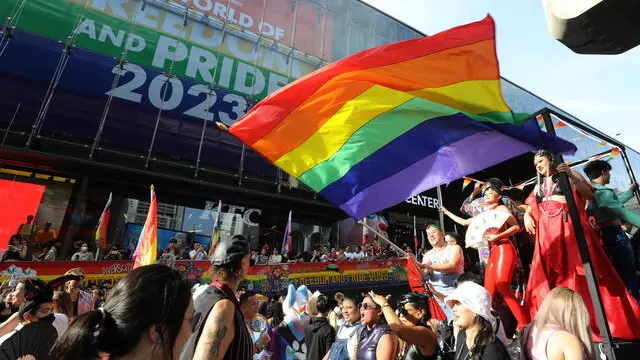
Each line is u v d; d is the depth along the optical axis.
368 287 11.94
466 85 2.54
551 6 1.26
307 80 2.80
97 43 14.20
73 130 12.90
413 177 2.84
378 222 18.50
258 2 18.64
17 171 12.50
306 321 5.43
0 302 4.58
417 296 3.20
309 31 19.73
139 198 14.45
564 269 2.68
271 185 16.69
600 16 1.11
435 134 2.75
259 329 5.00
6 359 2.50
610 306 2.42
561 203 2.81
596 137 3.34
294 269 10.98
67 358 0.88
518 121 2.38
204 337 1.76
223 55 16.98
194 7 16.84
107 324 0.92
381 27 22.31
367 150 2.94
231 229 15.96
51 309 2.89
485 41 2.51
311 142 2.97
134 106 14.20
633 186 3.25
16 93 12.23
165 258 9.59
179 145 14.85
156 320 0.96
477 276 3.07
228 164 15.82
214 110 15.91
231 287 2.07
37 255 11.19
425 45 2.58
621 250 2.97
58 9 13.76
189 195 15.32
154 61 15.20
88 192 13.54
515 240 3.78
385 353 2.71
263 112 2.92
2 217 11.84
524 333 2.15
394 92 2.81
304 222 17.95
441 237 4.49
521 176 5.13
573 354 1.81
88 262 8.39
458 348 2.48
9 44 12.48
